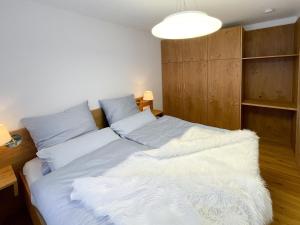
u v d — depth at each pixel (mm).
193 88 3906
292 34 3270
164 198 1187
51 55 2344
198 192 1230
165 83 4250
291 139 3488
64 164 1816
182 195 1209
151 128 2641
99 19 2867
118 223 1037
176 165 1660
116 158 1870
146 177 1425
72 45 2557
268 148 3400
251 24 3564
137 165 1696
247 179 1354
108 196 1239
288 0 2410
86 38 2717
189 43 3797
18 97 2088
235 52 3352
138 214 1072
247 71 3760
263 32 3498
